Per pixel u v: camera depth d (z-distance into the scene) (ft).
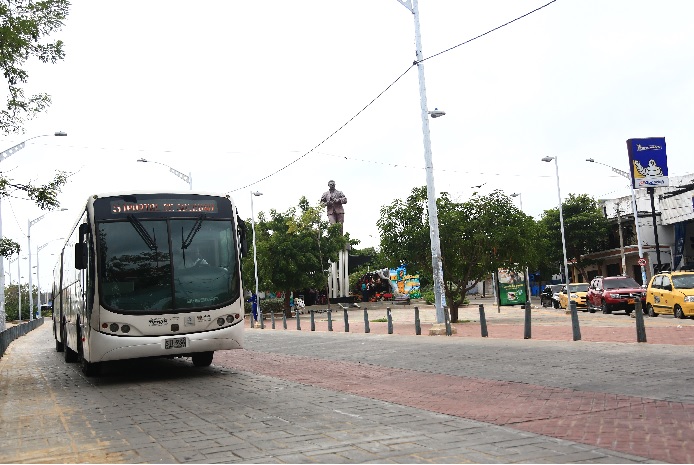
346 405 27.02
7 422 26.48
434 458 17.65
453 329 73.26
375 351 52.21
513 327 71.72
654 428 20.36
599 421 21.85
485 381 32.45
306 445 19.63
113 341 36.45
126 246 37.81
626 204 171.22
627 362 36.04
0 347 69.31
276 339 76.69
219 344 38.42
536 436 20.07
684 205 143.95
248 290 175.01
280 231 167.63
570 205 179.11
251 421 23.93
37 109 40.01
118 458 19.15
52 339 115.24
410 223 88.63
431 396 28.96
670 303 78.18
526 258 87.76
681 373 31.12
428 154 67.31
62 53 38.11
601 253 175.83
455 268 88.07
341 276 198.39
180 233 38.91
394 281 219.00
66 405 30.71
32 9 36.52
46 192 39.93
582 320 81.41
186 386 35.88
